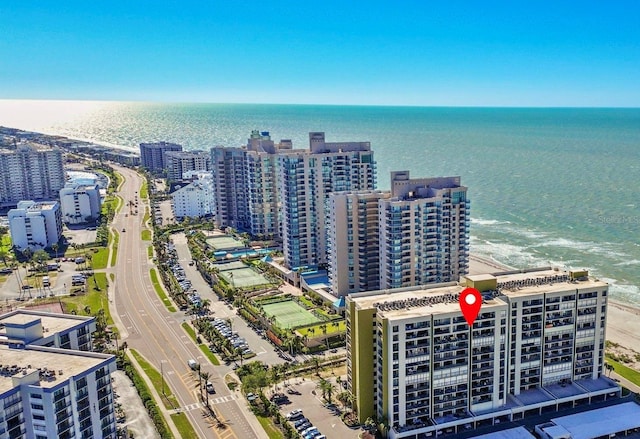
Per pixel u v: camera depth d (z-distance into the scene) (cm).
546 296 19075
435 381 18125
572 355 19900
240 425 18675
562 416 18838
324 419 18900
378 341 18000
